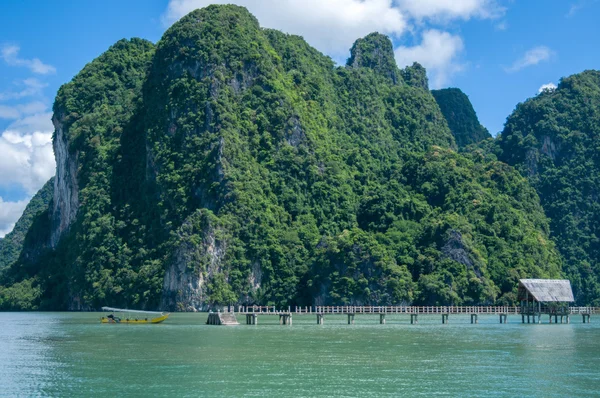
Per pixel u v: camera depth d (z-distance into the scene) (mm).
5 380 74875
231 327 142750
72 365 84438
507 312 163250
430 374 78125
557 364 85562
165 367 82438
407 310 170125
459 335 122188
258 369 80938
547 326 149500
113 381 74000
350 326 147250
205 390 69688
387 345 104250
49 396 67562
